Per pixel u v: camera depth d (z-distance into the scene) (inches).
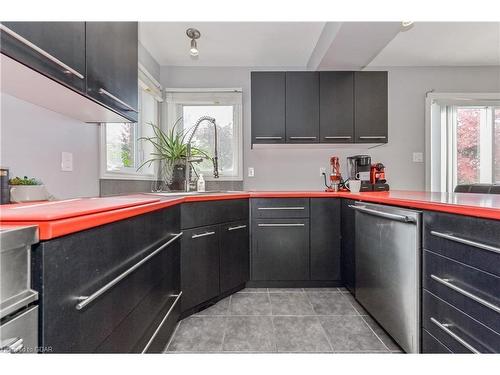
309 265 89.6
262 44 100.7
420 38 96.8
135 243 38.6
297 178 119.3
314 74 100.3
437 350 43.2
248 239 89.7
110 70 50.7
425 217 46.4
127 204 35.4
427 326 45.9
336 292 87.0
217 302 79.8
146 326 43.1
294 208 89.7
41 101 47.3
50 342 22.2
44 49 33.9
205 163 118.5
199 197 72.7
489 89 121.3
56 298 22.9
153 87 102.7
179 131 116.3
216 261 77.8
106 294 31.2
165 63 114.8
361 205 71.9
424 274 46.8
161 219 50.8
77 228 25.2
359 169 100.7
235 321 68.7
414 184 121.3
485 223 33.9
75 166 61.6
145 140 104.8
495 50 106.7
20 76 35.3
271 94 100.4
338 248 89.6
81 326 26.4
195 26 88.4
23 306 20.2
